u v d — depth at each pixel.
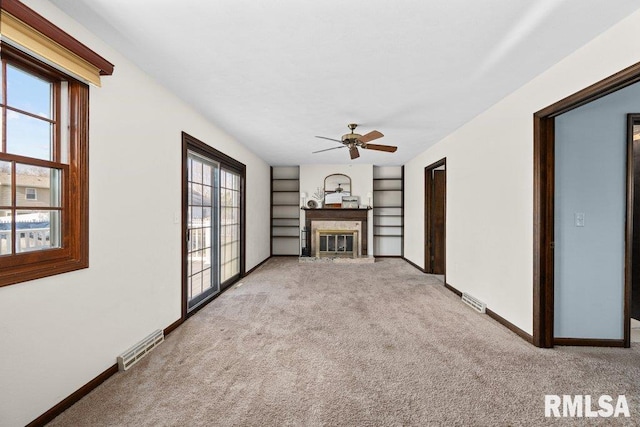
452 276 4.28
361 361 2.24
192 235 3.52
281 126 3.98
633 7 1.67
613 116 2.50
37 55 1.48
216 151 3.90
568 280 2.52
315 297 3.94
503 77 2.54
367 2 1.62
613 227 2.50
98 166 1.94
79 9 1.66
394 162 6.83
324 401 1.76
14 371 1.42
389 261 6.84
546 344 2.47
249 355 2.33
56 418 1.60
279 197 7.52
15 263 1.48
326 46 2.06
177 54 2.17
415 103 3.14
